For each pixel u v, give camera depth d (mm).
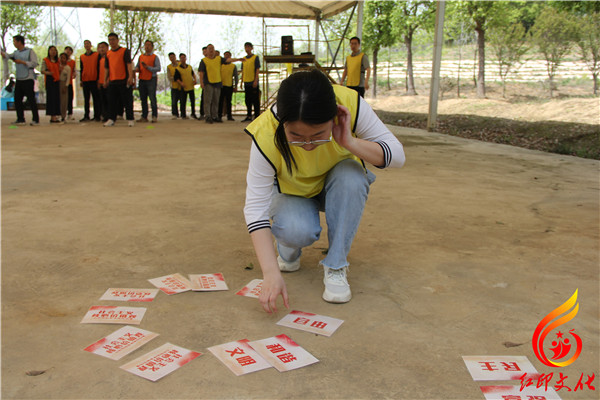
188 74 11977
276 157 1724
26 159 5176
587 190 4273
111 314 1814
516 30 17562
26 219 3004
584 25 16484
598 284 2191
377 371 1487
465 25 18344
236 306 1916
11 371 1452
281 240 1991
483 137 10180
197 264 2354
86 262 2340
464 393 1385
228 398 1344
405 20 18922
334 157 1858
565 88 18391
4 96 15180
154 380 1412
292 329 1738
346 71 8820
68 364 1497
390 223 3102
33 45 20422
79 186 3951
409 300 1995
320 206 2131
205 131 8789
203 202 3516
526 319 1846
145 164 5039
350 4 12859
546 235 2914
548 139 9234
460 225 3088
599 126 9336
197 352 1566
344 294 1956
